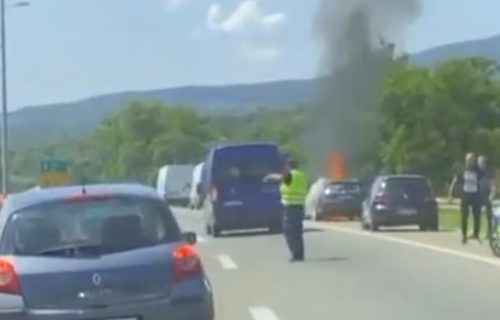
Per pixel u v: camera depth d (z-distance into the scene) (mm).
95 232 17641
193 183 104562
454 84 138125
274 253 43344
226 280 32906
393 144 134625
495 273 33406
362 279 32344
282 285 31219
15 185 117688
